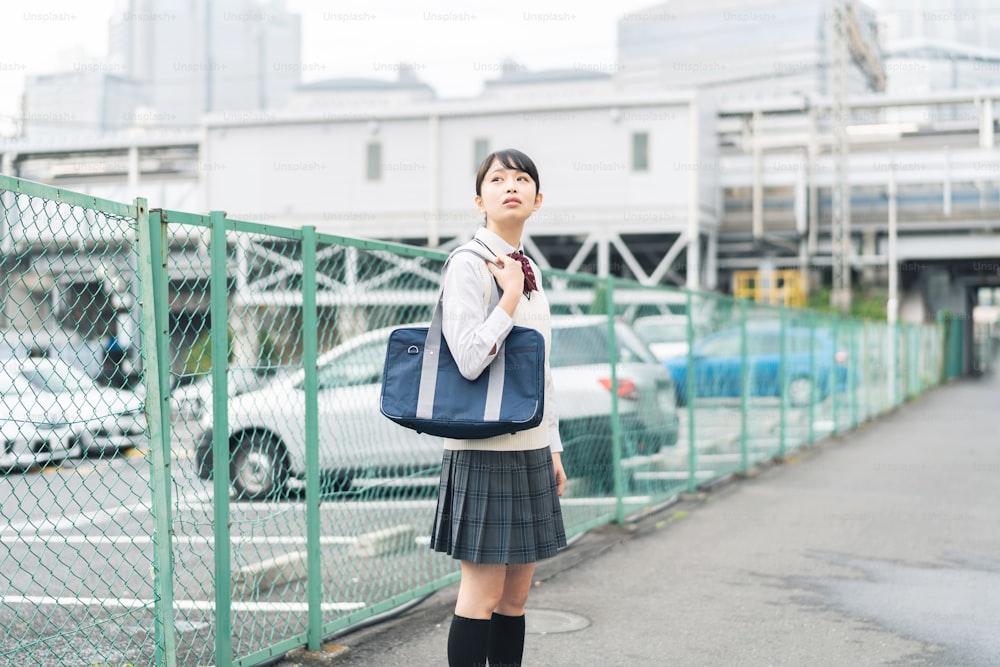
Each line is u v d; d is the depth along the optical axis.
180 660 3.43
